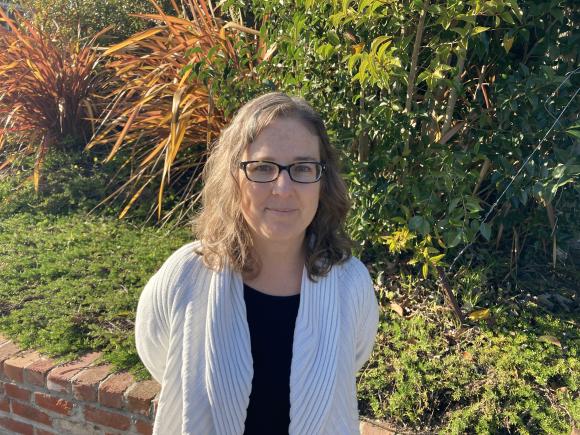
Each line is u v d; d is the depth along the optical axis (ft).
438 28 8.79
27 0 21.02
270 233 4.73
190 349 4.75
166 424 4.86
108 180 15.99
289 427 4.75
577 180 9.05
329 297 4.98
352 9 8.35
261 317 5.02
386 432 7.59
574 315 9.84
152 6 19.84
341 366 4.87
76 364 8.93
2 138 17.63
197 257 5.04
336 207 5.24
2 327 9.99
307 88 10.39
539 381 8.05
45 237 13.60
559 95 8.77
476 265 10.86
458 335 9.20
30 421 9.04
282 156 4.62
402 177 9.68
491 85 9.75
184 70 11.35
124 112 15.74
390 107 9.10
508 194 8.78
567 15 8.96
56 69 17.21
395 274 10.78
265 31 11.21
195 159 15.37
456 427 7.48
